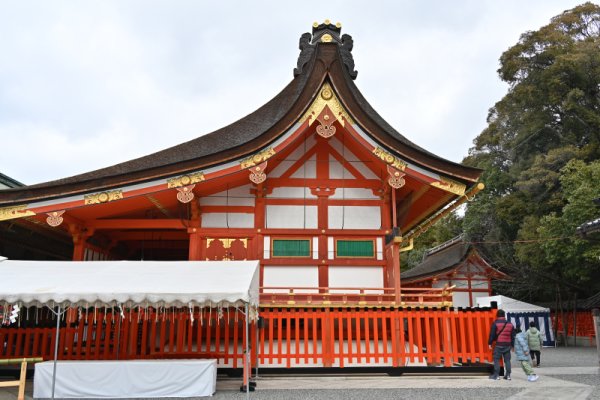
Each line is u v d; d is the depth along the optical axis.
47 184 14.96
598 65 32.91
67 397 9.90
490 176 38.69
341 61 14.48
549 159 30.92
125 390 9.95
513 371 14.91
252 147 14.23
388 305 13.11
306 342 12.80
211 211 15.92
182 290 9.35
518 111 39.06
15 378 12.45
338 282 15.49
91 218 15.64
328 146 16.62
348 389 10.85
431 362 12.87
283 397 9.95
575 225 24.12
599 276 29.78
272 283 15.40
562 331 32.72
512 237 36.78
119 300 9.16
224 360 12.68
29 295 9.05
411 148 14.50
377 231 15.89
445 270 34.97
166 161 16.12
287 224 15.91
